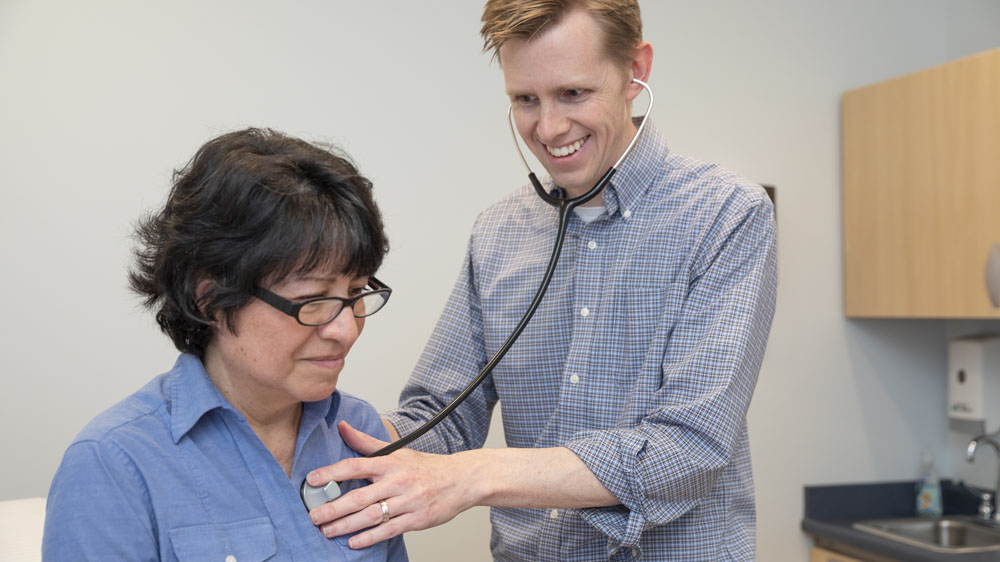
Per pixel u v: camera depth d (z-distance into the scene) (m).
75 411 2.01
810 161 2.72
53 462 2.00
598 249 1.40
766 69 2.66
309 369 0.93
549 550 1.39
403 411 1.45
